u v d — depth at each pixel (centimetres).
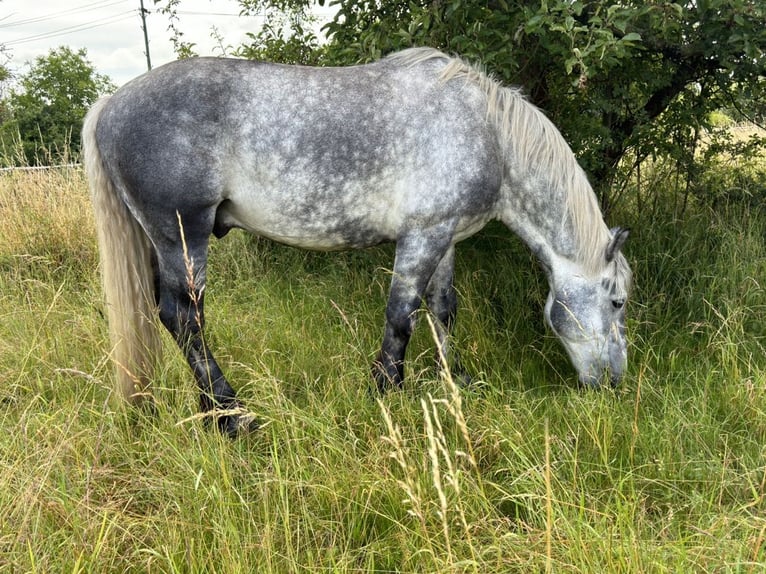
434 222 249
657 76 333
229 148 233
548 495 141
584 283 274
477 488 189
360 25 360
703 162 384
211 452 209
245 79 234
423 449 213
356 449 219
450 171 243
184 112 225
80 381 264
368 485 194
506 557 171
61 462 195
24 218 455
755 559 146
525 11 266
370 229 254
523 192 268
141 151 226
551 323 287
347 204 244
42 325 292
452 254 295
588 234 266
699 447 227
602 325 275
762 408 245
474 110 248
